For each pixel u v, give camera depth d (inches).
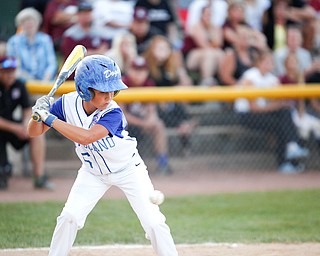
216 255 745.6
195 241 826.2
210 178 1316.4
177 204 1073.5
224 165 1402.6
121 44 1354.6
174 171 1364.4
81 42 1364.4
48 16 1443.2
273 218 975.6
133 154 607.8
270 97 1331.2
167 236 600.7
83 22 1363.2
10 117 1161.4
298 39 1466.5
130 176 603.5
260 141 1405.0
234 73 1443.2
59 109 600.7
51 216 960.3
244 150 1409.9
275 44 1606.8
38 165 1173.7
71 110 594.6
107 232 877.2
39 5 1477.6
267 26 1581.0
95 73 568.1
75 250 767.1
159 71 1382.9
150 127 1310.3
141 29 1453.0
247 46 1478.8
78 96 597.9
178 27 1566.2
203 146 1406.3
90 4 1379.2
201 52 1456.7
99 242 816.3
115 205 1063.6
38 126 582.6
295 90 1342.3
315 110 1405.0
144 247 787.4
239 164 1407.5
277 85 1425.9
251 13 1565.0
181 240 831.1
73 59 606.2
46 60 1311.5
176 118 1364.4
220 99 1312.7
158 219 598.5
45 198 1102.4
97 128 576.4
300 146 1387.8
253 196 1140.5
